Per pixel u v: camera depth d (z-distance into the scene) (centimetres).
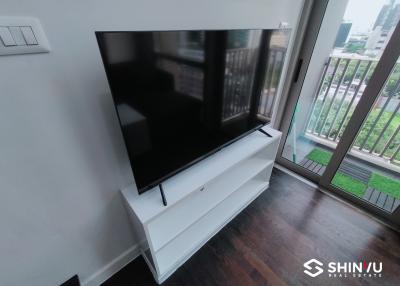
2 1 54
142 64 73
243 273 125
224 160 128
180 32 78
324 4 151
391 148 192
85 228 101
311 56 171
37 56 64
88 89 78
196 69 91
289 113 200
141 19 82
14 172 71
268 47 123
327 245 142
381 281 123
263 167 165
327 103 214
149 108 82
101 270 117
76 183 89
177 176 114
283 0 140
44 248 90
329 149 230
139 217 89
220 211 152
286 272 126
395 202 172
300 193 187
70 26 67
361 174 201
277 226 155
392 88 168
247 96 130
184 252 125
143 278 122
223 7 109
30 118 69
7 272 83
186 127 102
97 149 90
